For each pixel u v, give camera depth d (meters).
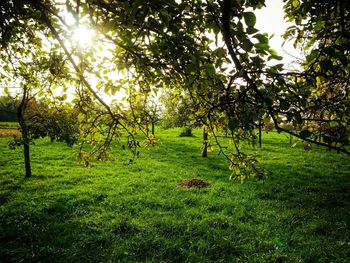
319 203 13.16
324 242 8.94
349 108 2.38
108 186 16.05
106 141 5.12
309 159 26.34
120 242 9.05
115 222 10.42
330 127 2.42
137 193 14.81
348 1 2.50
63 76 4.88
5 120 42.88
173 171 21.42
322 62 2.04
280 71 2.18
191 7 2.80
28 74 5.70
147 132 5.57
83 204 12.61
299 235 9.55
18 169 20.50
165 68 3.76
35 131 7.37
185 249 8.55
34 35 5.37
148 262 7.86
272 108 2.13
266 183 17.12
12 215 11.06
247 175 3.98
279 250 8.44
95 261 7.98
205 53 3.16
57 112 5.51
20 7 3.86
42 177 18.22
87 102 5.27
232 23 2.23
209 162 25.81
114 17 3.28
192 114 3.92
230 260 8.05
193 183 16.77
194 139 42.03
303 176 19.62
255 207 12.55
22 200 13.02
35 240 8.97
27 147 18.53
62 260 7.94
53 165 22.34
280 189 15.82
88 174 19.30
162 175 19.64
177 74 3.72
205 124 3.64
